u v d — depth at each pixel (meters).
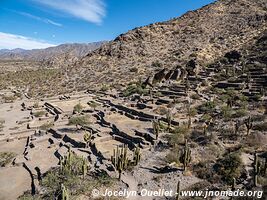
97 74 104.25
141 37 127.88
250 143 31.28
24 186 29.08
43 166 32.97
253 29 111.00
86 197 23.92
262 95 49.25
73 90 90.25
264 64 67.62
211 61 88.38
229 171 24.66
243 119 39.53
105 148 36.59
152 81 73.62
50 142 42.44
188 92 59.44
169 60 101.50
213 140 33.31
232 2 150.50
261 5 136.88
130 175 28.08
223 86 60.75
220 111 44.78
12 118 61.38
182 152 30.48
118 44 125.06
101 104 66.31
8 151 40.47
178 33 129.25
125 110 56.22
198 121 42.69
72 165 29.50
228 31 117.56
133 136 38.94
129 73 97.38
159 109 51.47
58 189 25.52
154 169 28.95
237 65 73.88
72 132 45.25
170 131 39.34
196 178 25.95
